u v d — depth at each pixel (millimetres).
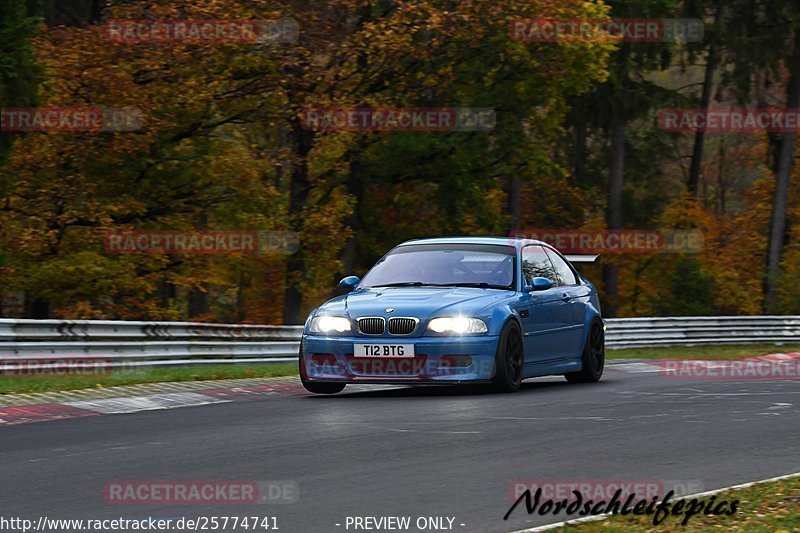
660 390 47719
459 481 26578
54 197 107250
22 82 88688
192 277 115438
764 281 177625
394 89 124625
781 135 173500
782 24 162375
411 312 43875
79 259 104250
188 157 115062
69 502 24703
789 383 52062
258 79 114250
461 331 43750
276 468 28438
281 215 119625
